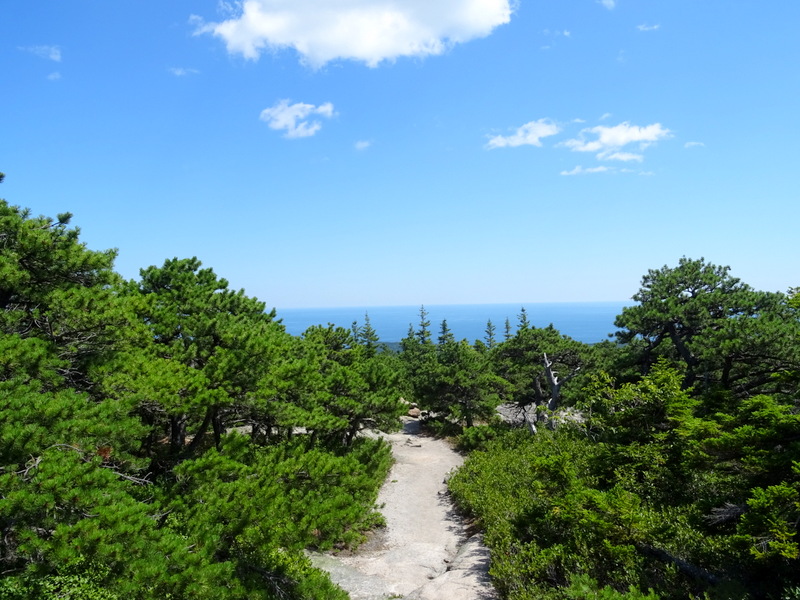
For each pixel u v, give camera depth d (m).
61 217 13.19
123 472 11.46
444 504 25.03
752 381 24.56
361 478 20.75
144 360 14.20
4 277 11.41
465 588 13.98
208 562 9.55
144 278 22.06
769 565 9.43
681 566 10.80
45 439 8.73
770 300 25.78
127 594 8.12
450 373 42.31
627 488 14.59
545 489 15.02
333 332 33.72
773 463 10.23
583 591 9.95
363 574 16.48
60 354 11.94
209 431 21.05
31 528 8.17
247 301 23.91
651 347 29.20
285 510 12.36
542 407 22.12
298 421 17.14
